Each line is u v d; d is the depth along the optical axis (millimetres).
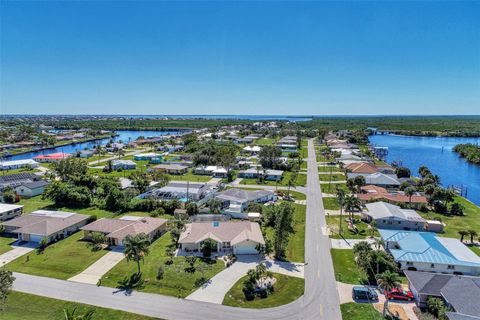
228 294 43531
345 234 64875
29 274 48281
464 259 49281
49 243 59500
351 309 40312
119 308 40281
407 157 176625
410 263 49688
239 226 61281
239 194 86688
